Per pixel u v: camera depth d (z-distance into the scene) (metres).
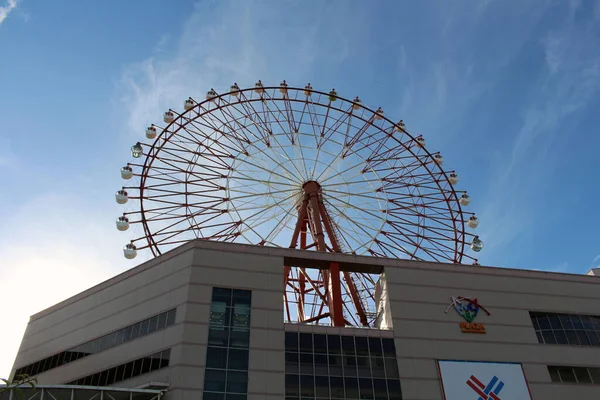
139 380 40.53
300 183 59.06
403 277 47.41
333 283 46.56
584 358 45.88
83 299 49.94
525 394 42.97
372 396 40.66
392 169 61.66
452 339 44.59
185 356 39.62
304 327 43.00
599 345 47.09
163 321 42.69
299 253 46.88
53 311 51.72
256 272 44.91
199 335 40.84
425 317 45.31
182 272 44.41
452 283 47.91
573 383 44.34
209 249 45.38
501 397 42.47
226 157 58.66
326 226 56.84
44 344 49.88
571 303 49.16
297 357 41.34
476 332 45.41
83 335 47.31
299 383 40.16
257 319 42.53
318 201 57.72
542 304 48.53
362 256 48.12
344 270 48.31
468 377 42.84
